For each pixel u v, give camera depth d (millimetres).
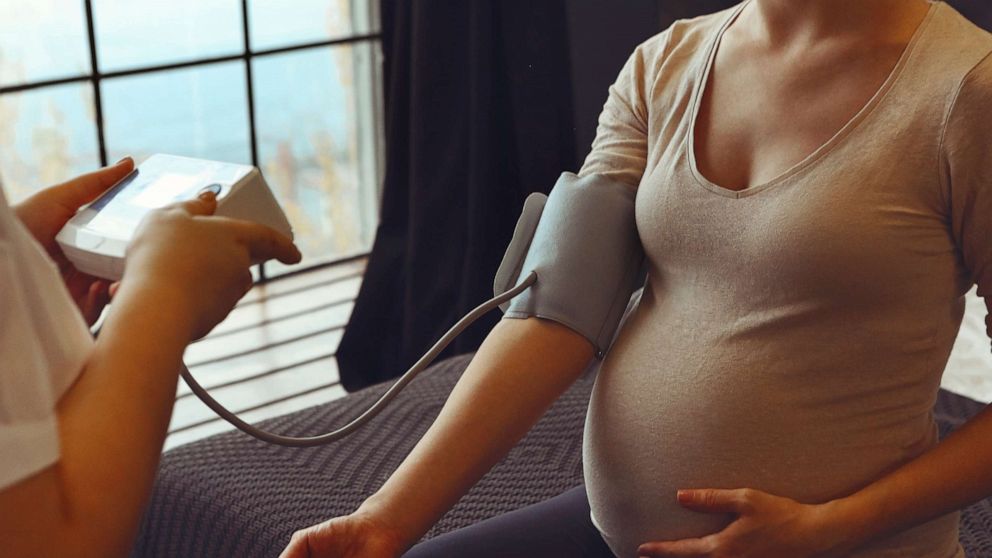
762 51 956
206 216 688
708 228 942
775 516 898
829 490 915
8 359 537
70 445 562
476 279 2486
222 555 1399
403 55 2547
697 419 941
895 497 889
